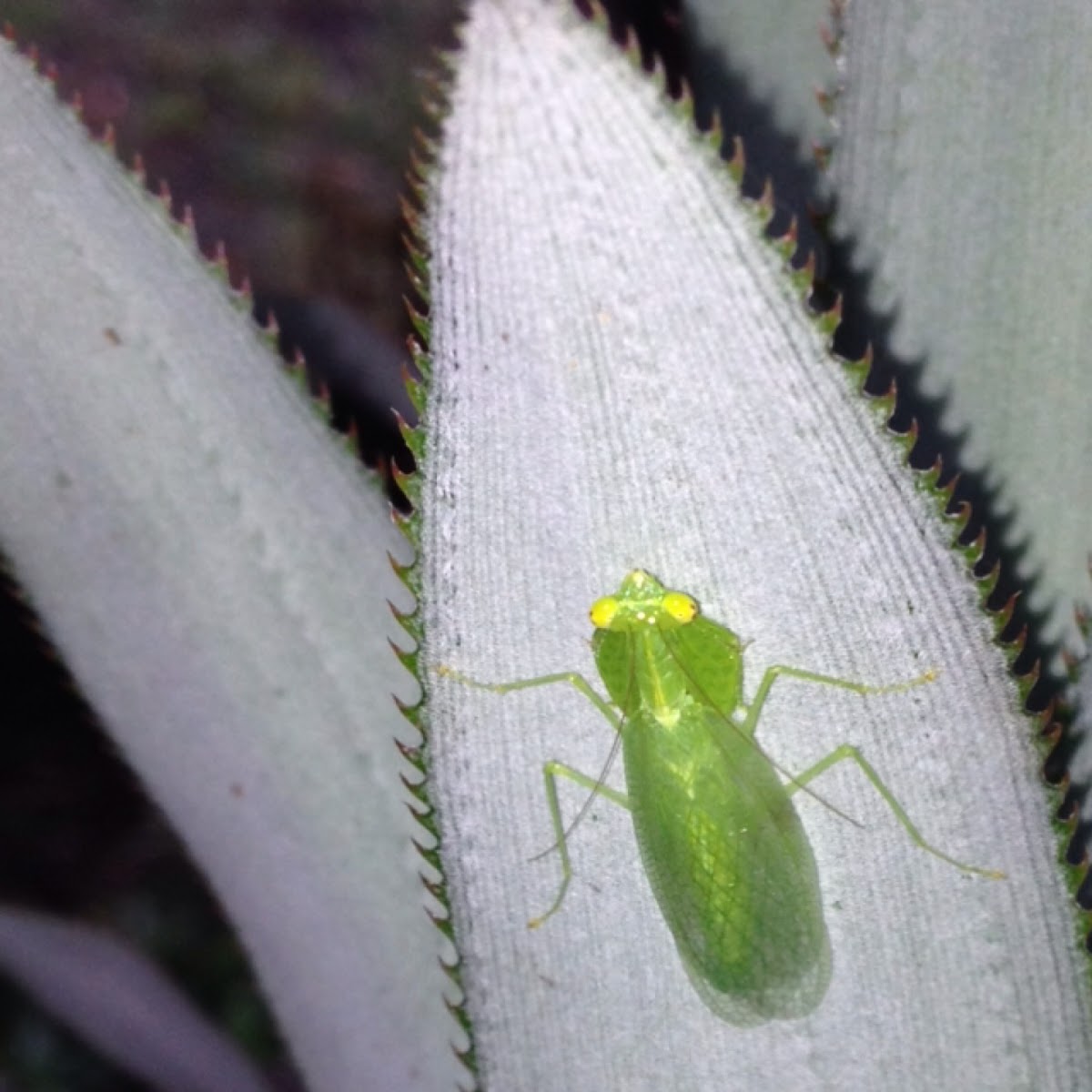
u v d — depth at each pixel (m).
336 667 0.12
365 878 0.12
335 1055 0.13
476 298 0.08
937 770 0.09
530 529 0.09
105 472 0.12
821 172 0.11
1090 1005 0.09
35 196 0.10
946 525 0.09
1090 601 0.11
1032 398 0.11
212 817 0.12
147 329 0.11
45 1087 0.26
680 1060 0.11
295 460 0.11
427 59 0.37
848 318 0.11
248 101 0.37
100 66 0.37
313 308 0.21
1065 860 0.09
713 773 0.11
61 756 0.29
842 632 0.09
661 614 0.10
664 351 0.09
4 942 0.18
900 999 0.10
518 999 0.10
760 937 0.10
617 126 0.08
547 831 0.10
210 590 0.12
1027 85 0.10
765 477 0.09
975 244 0.11
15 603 0.27
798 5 0.12
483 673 0.09
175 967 0.28
